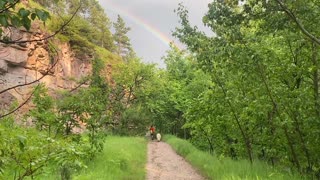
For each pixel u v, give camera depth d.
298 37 11.25
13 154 3.84
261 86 12.30
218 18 9.88
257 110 12.77
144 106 55.59
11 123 8.41
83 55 59.97
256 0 8.94
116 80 55.59
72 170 6.50
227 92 15.09
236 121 16.39
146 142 41.25
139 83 56.78
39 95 14.59
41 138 4.28
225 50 11.38
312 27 10.60
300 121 11.44
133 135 46.78
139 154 23.34
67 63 53.91
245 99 13.46
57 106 15.80
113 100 50.75
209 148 27.75
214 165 16.44
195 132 24.59
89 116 16.61
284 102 11.50
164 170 18.48
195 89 26.05
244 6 9.38
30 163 4.04
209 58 13.20
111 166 14.13
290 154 12.48
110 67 67.50
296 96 11.62
